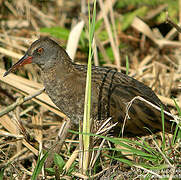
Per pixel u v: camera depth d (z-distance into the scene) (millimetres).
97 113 9547
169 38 14773
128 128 9555
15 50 13289
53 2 16609
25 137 9297
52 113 11484
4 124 9766
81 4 15984
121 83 9688
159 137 9719
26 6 14367
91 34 7832
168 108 9977
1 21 14938
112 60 13828
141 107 9352
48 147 9781
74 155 8289
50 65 9781
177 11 15102
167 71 13633
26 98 9789
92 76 9719
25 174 8750
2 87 11812
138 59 14781
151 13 15242
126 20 14969
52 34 13664
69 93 9680
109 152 9703
